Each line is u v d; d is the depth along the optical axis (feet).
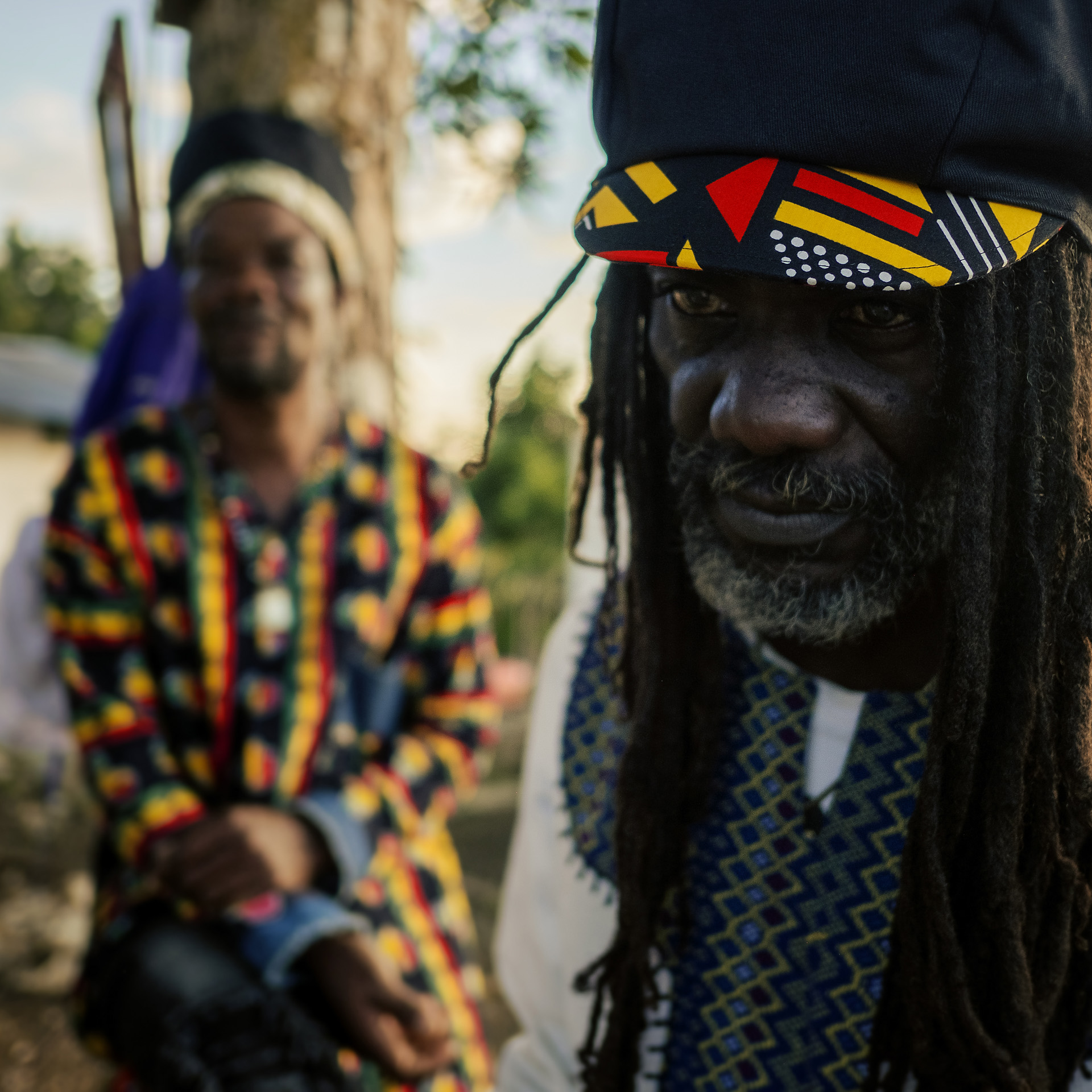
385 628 5.74
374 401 8.28
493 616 47.88
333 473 5.76
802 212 2.19
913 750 2.69
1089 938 2.47
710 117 2.29
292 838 4.81
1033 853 2.34
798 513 2.32
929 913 2.33
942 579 2.58
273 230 5.59
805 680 2.90
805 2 2.20
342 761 5.44
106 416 7.70
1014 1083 2.33
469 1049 5.20
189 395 7.48
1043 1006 2.39
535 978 3.59
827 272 2.13
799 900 2.80
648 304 2.93
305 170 5.80
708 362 2.39
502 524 48.78
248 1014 4.17
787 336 2.28
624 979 2.94
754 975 2.86
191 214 5.74
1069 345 2.28
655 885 2.92
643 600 2.95
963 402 2.24
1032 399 2.27
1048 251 2.31
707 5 2.31
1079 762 2.29
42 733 8.05
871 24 2.16
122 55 8.41
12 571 7.98
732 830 2.93
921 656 2.68
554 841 3.51
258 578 5.45
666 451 2.95
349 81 8.11
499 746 22.61
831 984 2.74
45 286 98.63
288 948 4.42
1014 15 2.14
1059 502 2.28
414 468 6.02
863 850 2.71
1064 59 2.19
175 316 7.52
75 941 10.57
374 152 8.30
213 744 5.27
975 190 2.21
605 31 2.59
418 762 5.57
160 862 4.66
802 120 2.22
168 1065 4.04
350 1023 4.43
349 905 5.01
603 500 3.10
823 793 2.79
